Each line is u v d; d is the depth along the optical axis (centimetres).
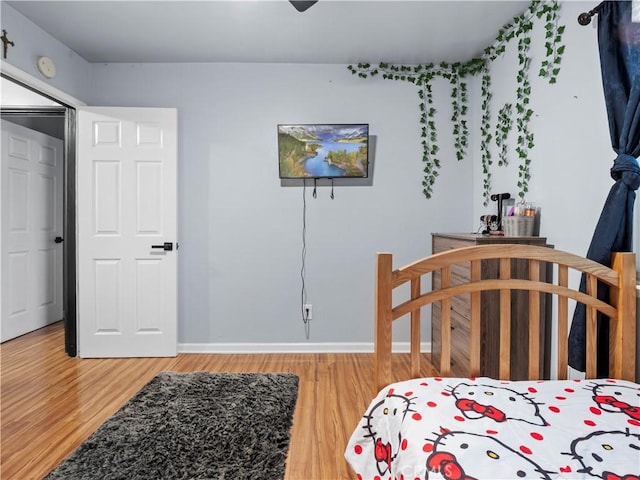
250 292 326
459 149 327
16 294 358
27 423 202
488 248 146
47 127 406
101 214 306
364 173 312
